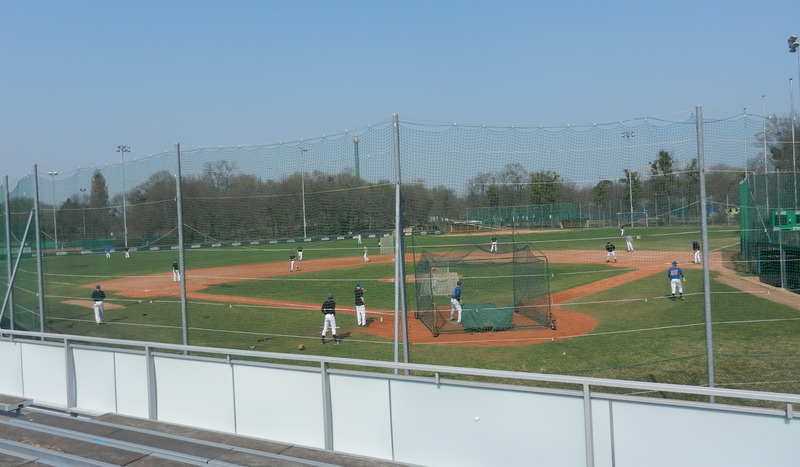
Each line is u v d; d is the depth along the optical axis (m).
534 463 5.02
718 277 14.44
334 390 6.09
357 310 16.31
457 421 5.39
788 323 13.00
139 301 18.83
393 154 8.43
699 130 8.09
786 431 4.02
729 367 10.54
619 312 16.05
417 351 13.12
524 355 12.41
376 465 5.64
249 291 20.81
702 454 4.31
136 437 6.45
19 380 8.78
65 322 15.96
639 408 4.54
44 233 14.47
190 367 7.09
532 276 16.11
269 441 6.43
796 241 13.17
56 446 6.17
